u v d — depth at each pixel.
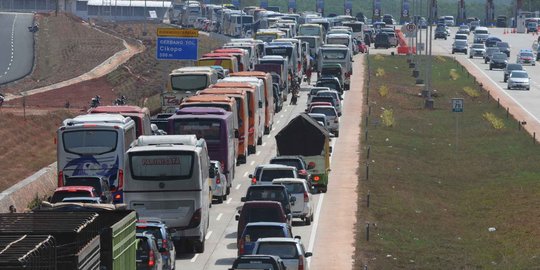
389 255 110.12
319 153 144.75
